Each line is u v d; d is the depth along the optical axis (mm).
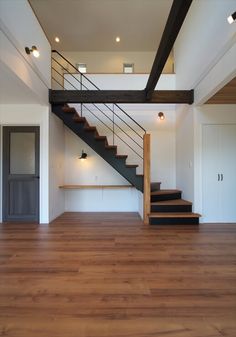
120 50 7758
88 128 5070
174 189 6223
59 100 4793
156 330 1648
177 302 1984
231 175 4848
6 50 2891
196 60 4555
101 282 2330
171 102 4871
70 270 2605
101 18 6109
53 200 5246
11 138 5039
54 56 7711
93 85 5578
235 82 3613
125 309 1888
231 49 3201
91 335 1600
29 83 3705
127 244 3502
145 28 6539
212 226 4562
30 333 1618
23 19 3389
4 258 2955
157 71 3414
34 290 2178
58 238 3809
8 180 5062
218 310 1875
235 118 4816
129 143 6297
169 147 6344
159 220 4730
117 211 6285
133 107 6121
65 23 6289
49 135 4914
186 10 2139
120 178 6309
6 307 1916
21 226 4617
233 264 2770
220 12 3416
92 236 3916
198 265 2740
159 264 2768
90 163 6316
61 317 1790
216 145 4848
